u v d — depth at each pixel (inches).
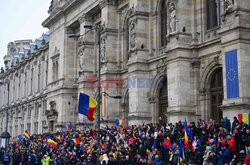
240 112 1134.4
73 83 2583.7
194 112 1427.2
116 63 2042.3
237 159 812.6
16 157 1820.9
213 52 1390.3
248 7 1193.4
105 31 2036.2
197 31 1477.6
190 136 1010.7
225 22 1219.2
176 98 1424.7
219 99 1381.6
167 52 1494.8
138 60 1718.8
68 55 2598.4
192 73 1455.5
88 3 2295.8
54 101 2679.6
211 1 1449.3
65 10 2593.5
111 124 1962.4
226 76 1203.2
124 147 1261.1
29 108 3703.3
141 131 1321.4
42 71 3363.7
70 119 2539.4
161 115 1694.1
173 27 1472.7
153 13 1771.7
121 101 2009.1
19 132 3905.0
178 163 916.6
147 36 1768.0
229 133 946.7
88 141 1605.6
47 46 3213.6
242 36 1167.0
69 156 1392.7
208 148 891.4
